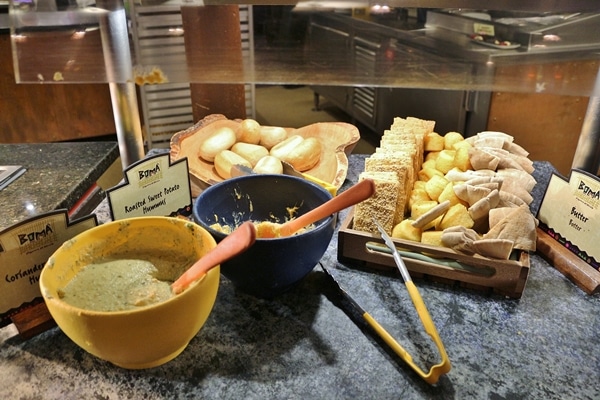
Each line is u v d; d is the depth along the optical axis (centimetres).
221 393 59
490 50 91
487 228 83
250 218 84
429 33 95
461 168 96
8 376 61
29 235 64
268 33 92
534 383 60
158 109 139
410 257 77
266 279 68
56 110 190
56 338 66
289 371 62
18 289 64
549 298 75
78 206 103
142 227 67
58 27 86
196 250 65
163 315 52
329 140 118
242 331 68
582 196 79
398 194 81
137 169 78
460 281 76
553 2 81
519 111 171
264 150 110
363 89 254
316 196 79
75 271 63
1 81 180
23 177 106
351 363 63
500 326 69
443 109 191
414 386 60
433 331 62
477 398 58
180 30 90
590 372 62
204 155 110
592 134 104
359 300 74
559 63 90
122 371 61
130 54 89
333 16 95
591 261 78
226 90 138
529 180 92
